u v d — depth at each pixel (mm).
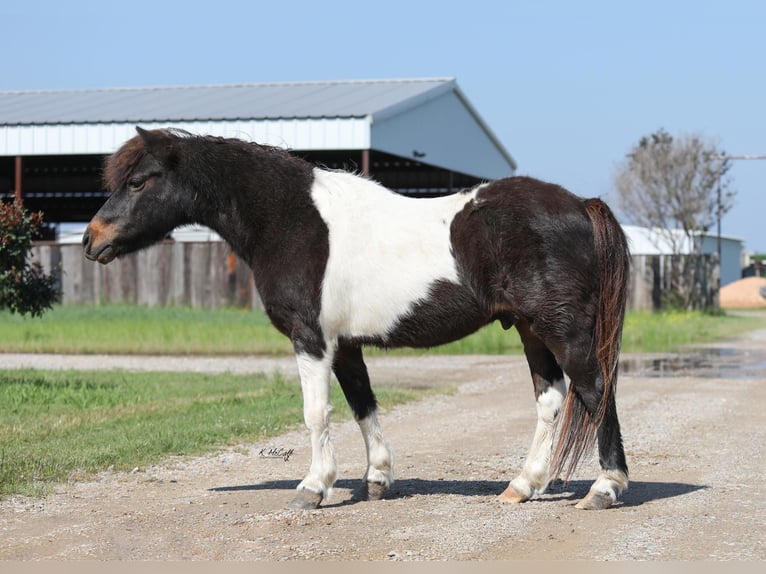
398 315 6699
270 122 27797
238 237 7031
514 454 9141
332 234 6766
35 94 37156
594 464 8625
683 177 43719
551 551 5645
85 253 7199
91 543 5930
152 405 12086
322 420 6848
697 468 8234
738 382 15406
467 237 6555
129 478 8055
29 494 7305
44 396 12797
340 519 6480
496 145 39812
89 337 22328
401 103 29469
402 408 12484
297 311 6793
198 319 26234
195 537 6043
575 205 6562
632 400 13086
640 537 5930
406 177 40688
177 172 7066
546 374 7023
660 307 36000
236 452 9297
